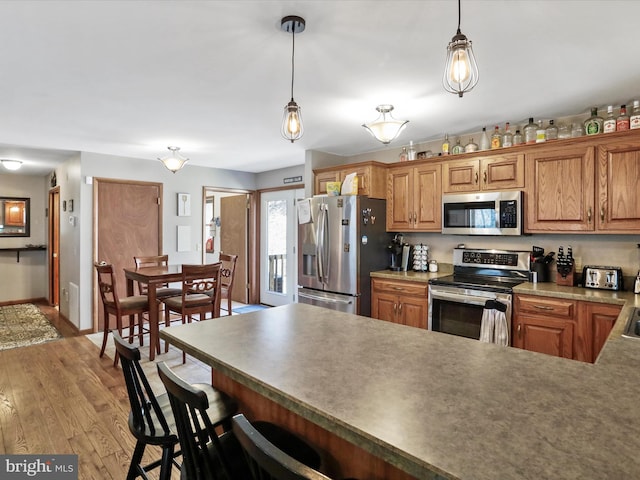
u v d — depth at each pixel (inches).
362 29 71.6
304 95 106.0
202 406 37.3
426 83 97.0
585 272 114.5
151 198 203.9
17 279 251.8
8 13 65.7
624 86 99.0
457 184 139.0
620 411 35.9
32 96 106.1
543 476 26.4
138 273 149.2
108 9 64.9
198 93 104.2
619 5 63.6
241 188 244.4
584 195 111.4
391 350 54.7
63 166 208.1
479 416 35.1
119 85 98.6
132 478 58.1
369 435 32.1
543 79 94.7
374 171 155.1
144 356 148.3
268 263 245.4
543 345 108.3
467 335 123.0
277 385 42.3
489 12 65.9
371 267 153.3
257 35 73.7
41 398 110.3
